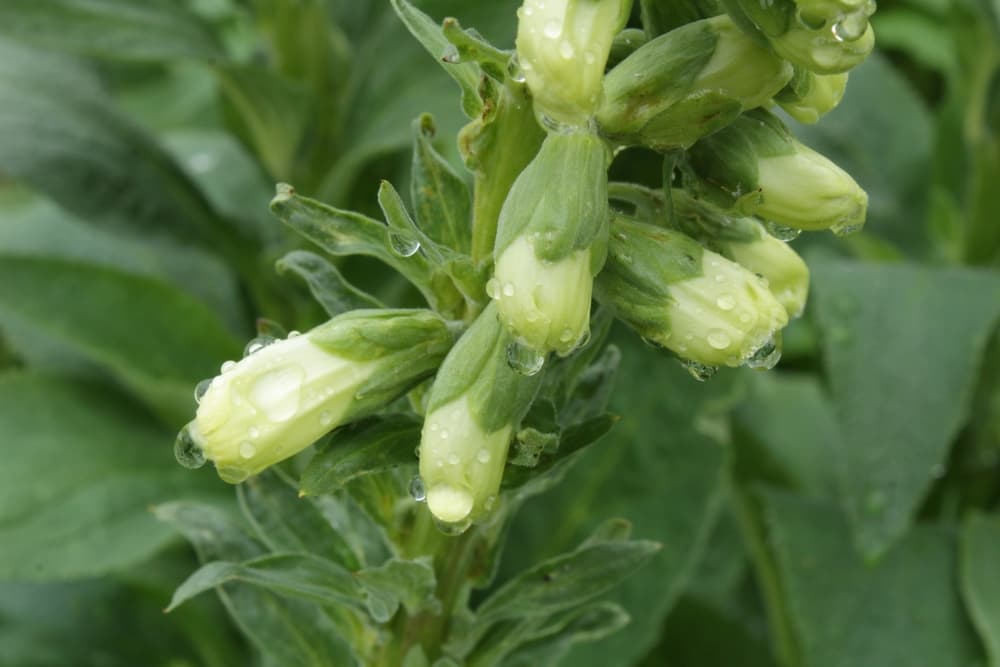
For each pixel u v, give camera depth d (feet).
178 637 1.79
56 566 1.50
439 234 1.13
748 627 1.73
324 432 1.06
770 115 1.07
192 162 1.99
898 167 1.81
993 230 1.65
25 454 1.60
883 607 1.49
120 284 1.67
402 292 1.55
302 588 1.12
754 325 1.04
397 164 1.72
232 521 1.21
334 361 1.06
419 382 1.07
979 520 1.54
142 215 1.68
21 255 1.64
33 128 1.68
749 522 1.63
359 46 1.71
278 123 1.62
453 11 1.50
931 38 2.47
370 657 1.17
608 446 1.51
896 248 1.70
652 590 1.46
